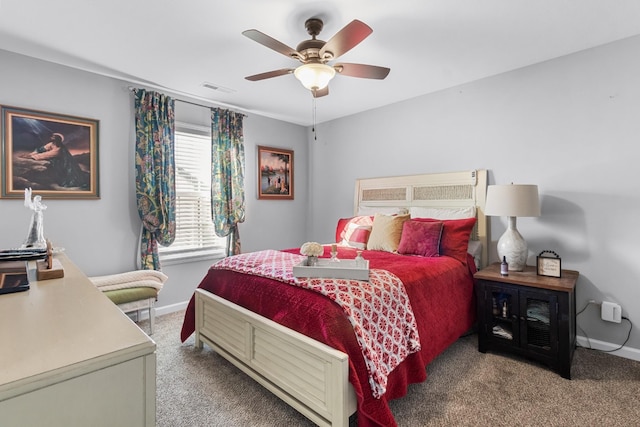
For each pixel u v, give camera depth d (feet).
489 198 8.53
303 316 5.65
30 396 1.98
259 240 14.24
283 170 15.11
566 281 7.43
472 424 5.50
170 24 7.11
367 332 5.33
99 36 7.61
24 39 7.76
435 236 9.21
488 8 6.57
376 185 13.07
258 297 6.68
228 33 7.49
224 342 7.47
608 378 6.95
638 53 7.66
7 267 4.75
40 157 8.83
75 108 9.40
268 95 11.71
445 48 8.23
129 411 2.40
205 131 12.42
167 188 10.91
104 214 9.97
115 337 2.58
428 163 11.60
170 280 11.53
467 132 10.57
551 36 7.70
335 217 14.97
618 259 7.98
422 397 6.28
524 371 7.25
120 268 10.29
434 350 6.84
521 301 7.62
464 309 8.42
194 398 6.35
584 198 8.42
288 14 6.74
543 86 9.03
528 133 9.32
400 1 6.33
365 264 6.88
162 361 7.84
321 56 6.63
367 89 11.11
